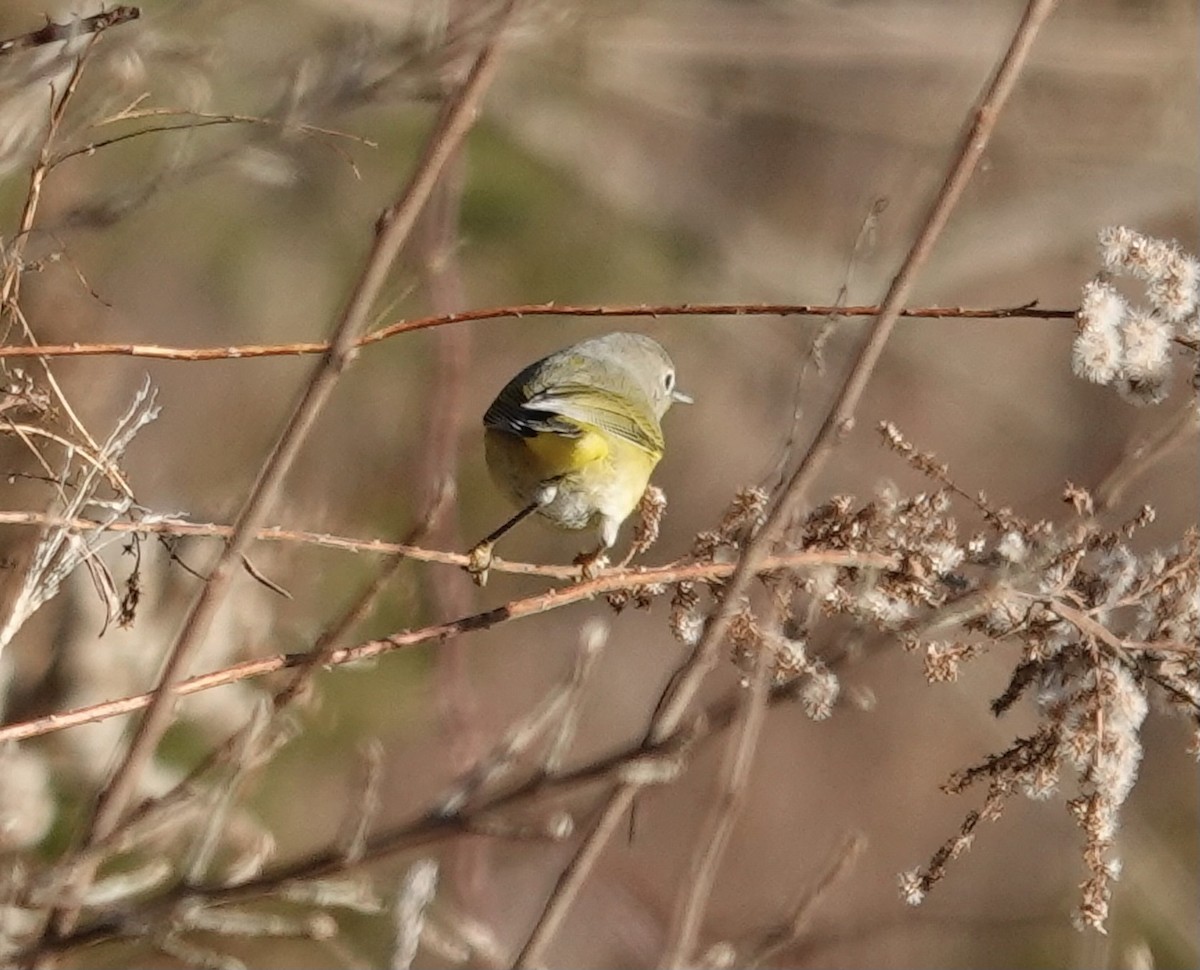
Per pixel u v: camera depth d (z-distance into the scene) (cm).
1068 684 615
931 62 1507
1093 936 1440
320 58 768
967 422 1795
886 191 1552
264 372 1330
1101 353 621
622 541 1599
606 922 1290
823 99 1533
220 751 585
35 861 805
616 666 1573
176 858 764
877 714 1648
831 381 1652
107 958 740
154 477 1180
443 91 704
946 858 603
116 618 636
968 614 616
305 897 519
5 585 662
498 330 1536
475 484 1517
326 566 1041
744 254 1678
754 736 558
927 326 1766
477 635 1520
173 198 1202
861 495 1734
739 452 1669
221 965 537
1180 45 1520
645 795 696
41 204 902
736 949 791
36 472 817
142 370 1185
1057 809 1617
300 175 828
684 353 1659
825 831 1583
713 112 1445
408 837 524
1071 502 651
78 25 636
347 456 1291
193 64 789
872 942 1473
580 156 1563
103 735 850
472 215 1488
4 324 700
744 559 545
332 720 1094
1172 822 1569
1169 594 632
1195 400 652
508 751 545
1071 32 1523
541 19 707
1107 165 1752
